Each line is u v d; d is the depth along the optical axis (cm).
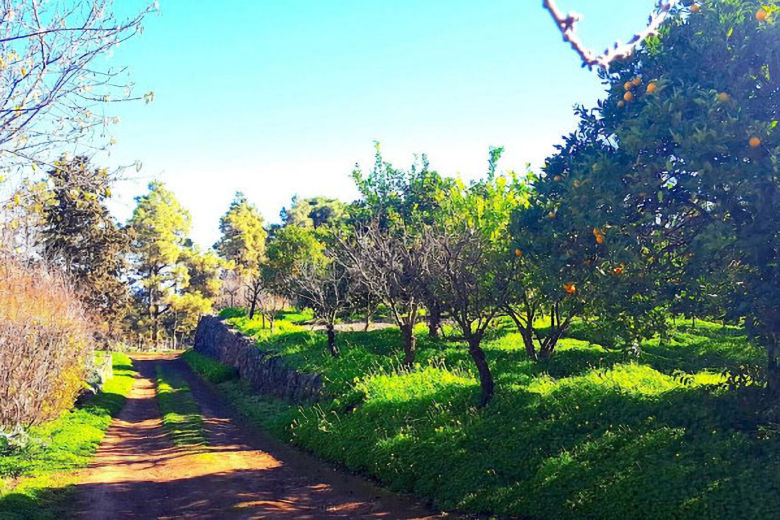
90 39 446
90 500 1041
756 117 690
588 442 898
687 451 779
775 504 635
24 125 435
